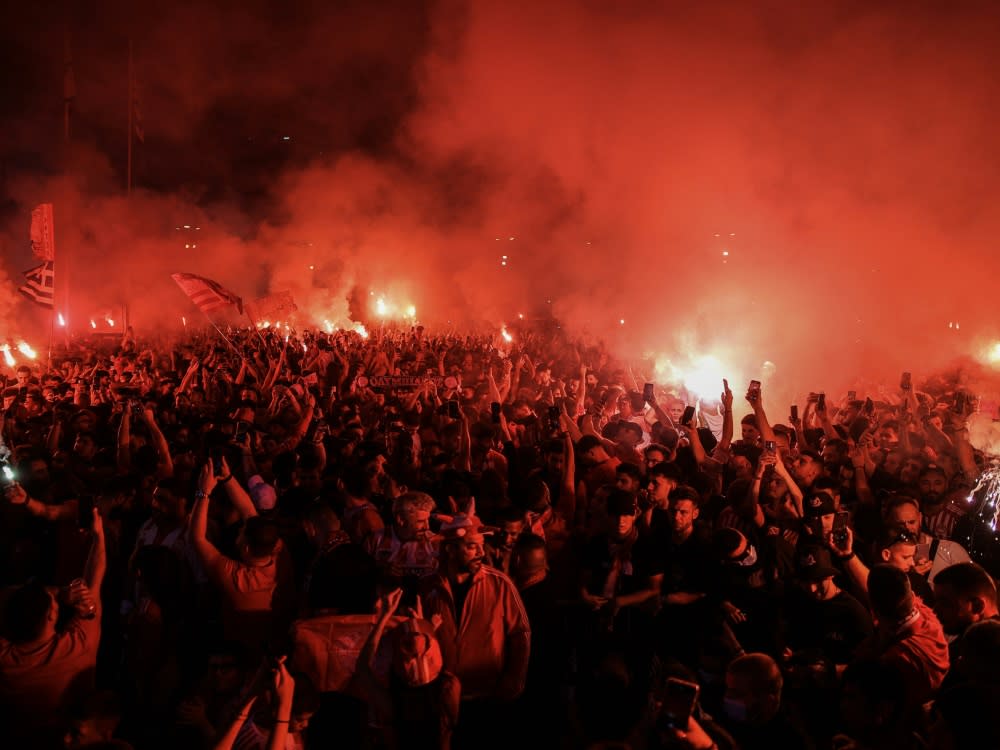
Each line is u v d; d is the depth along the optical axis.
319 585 4.09
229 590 4.29
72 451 7.79
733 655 3.95
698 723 3.07
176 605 4.47
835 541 4.22
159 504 4.92
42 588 3.80
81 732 3.28
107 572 5.39
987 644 3.05
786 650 4.09
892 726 3.03
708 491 6.28
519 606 4.07
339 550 4.15
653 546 4.79
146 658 4.35
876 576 3.61
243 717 3.24
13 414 10.02
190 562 4.66
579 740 3.03
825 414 8.11
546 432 8.02
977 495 6.02
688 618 4.39
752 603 4.37
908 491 6.00
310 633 3.80
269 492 5.29
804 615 4.16
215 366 14.10
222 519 5.17
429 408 9.53
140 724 4.32
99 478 6.64
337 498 5.58
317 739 4.07
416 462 6.67
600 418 8.80
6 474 6.14
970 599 3.66
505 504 5.27
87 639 3.92
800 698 3.64
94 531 4.25
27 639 3.72
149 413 6.48
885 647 3.61
